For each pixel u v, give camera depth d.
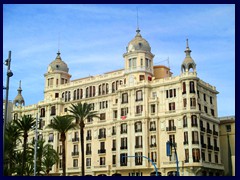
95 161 106.25
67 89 119.56
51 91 121.69
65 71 125.31
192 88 96.31
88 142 109.31
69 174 109.50
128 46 108.44
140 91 102.31
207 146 96.44
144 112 99.56
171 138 95.69
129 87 103.56
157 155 95.69
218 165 98.31
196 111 94.06
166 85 100.56
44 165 94.94
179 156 93.25
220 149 104.62
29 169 84.94
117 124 103.06
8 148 74.94
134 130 99.69
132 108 101.81
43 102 121.31
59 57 127.50
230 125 105.12
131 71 105.12
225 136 105.25
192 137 92.38
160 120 98.69
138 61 105.19
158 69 112.94
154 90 102.31
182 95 96.75
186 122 94.12
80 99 115.31
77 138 110.94
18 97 131.62
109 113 108.12
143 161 95.75
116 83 110.06
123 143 100.94
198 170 90.12
